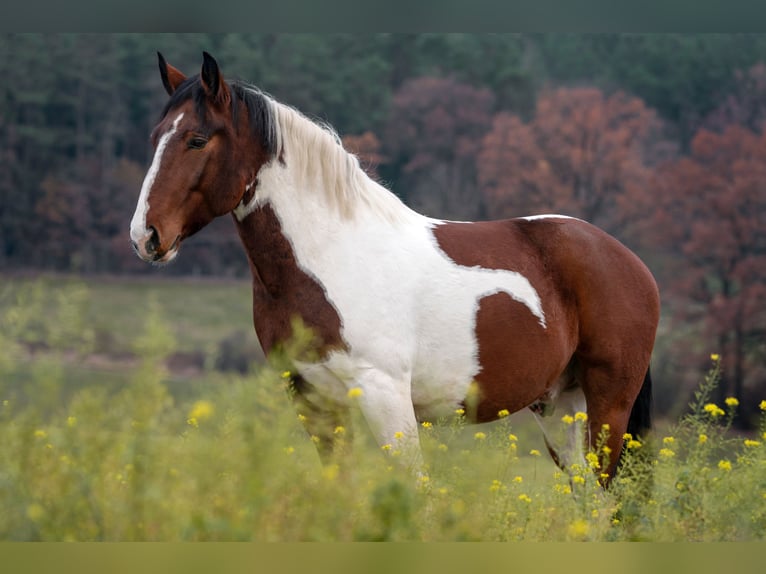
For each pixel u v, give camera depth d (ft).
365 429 26.18
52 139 272.31
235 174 26.58
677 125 271.28
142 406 16.11
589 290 30.48
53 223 258.98
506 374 28.89
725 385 185.26
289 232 27.22
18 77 273.75
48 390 16.58
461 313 28.09
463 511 18.43
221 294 242.17
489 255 29.22
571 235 30.81
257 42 281.33
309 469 18.04
